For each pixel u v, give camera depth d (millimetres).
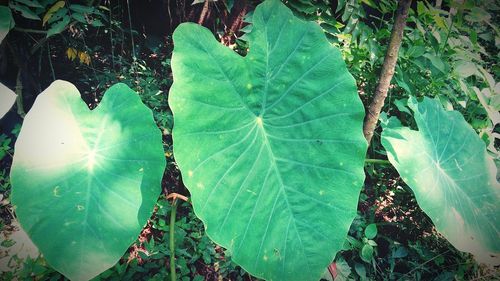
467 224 809
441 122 894
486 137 1036
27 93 1136
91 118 648
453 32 1112
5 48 1037
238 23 1274
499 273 923
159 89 1244
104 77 1238
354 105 658
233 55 620
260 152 661
